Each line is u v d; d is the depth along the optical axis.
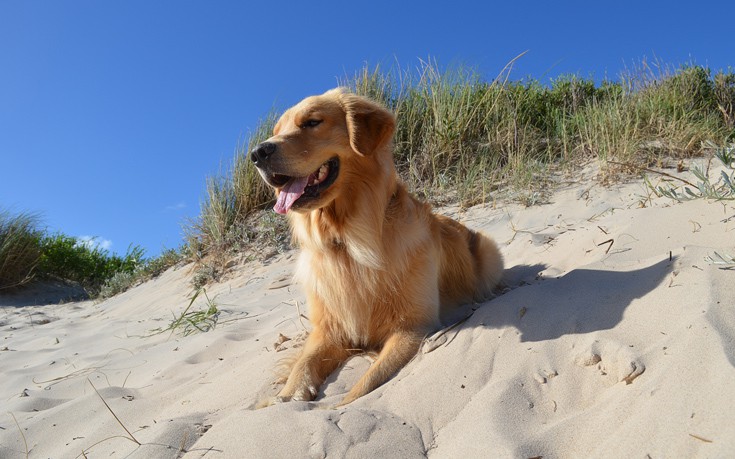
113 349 1.38
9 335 1.87
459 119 2.24
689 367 0.57
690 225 1.01
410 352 0.87
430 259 0.99
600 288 0.84
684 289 0.74
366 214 0.95
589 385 0.65
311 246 0.99
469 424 0.62
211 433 0.68
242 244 2.16
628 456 0.49
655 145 1.93
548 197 1.79
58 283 3.15
